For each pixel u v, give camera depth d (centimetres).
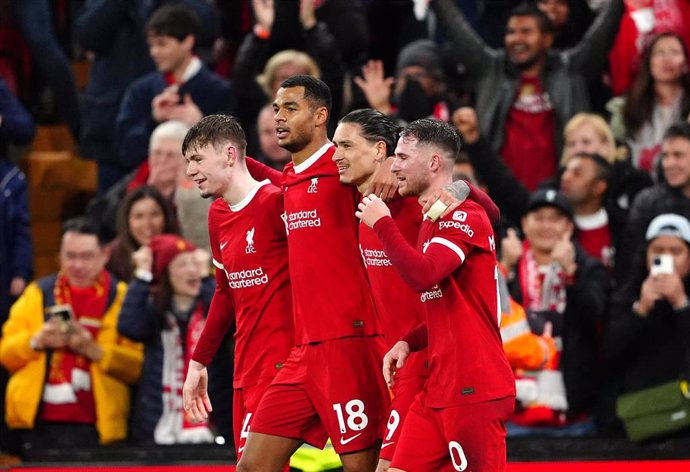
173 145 3378
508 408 2227
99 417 3128
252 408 2427
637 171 3375
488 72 3569
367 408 2358
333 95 3428
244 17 3981
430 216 2214
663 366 2948
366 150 2300
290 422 2362
